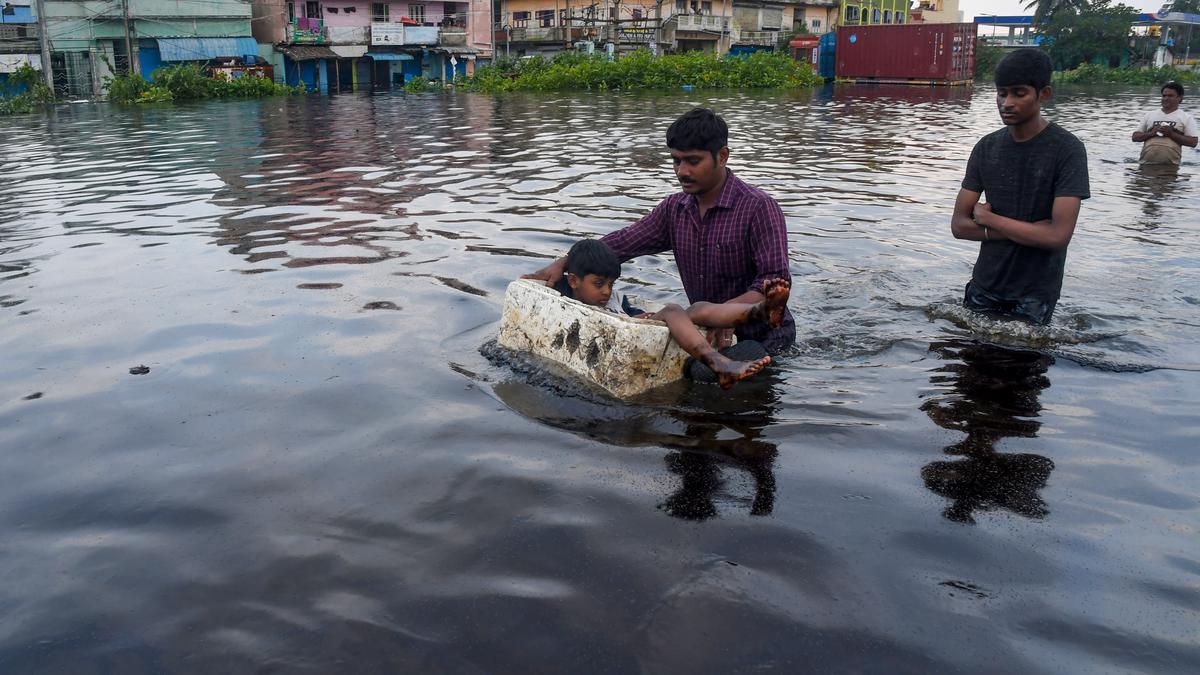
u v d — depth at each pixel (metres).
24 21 34.22
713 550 2.41
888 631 2.05
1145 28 62.94
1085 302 5.08
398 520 2.59
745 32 54.31
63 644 2.04
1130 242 6.76
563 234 6.85
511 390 3.64
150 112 24.44
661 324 3.65
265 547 2.44
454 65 45.38
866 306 4.99
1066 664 1.94
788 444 3.13
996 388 3.72
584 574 2.30
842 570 2.31
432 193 8.96
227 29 38.25
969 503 2.69
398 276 5.46
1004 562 2.36
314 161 11.94
